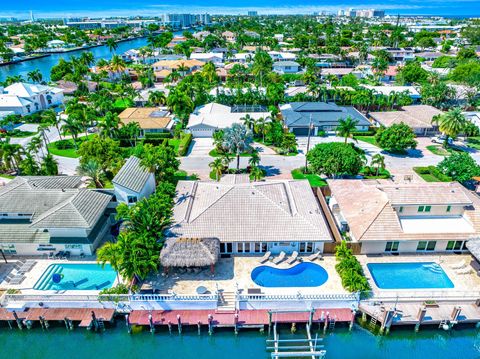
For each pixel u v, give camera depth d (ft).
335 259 148.36
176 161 201.46
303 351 118.42
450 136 256.52
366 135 290.35
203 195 167.22
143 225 140.05
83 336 126.00
